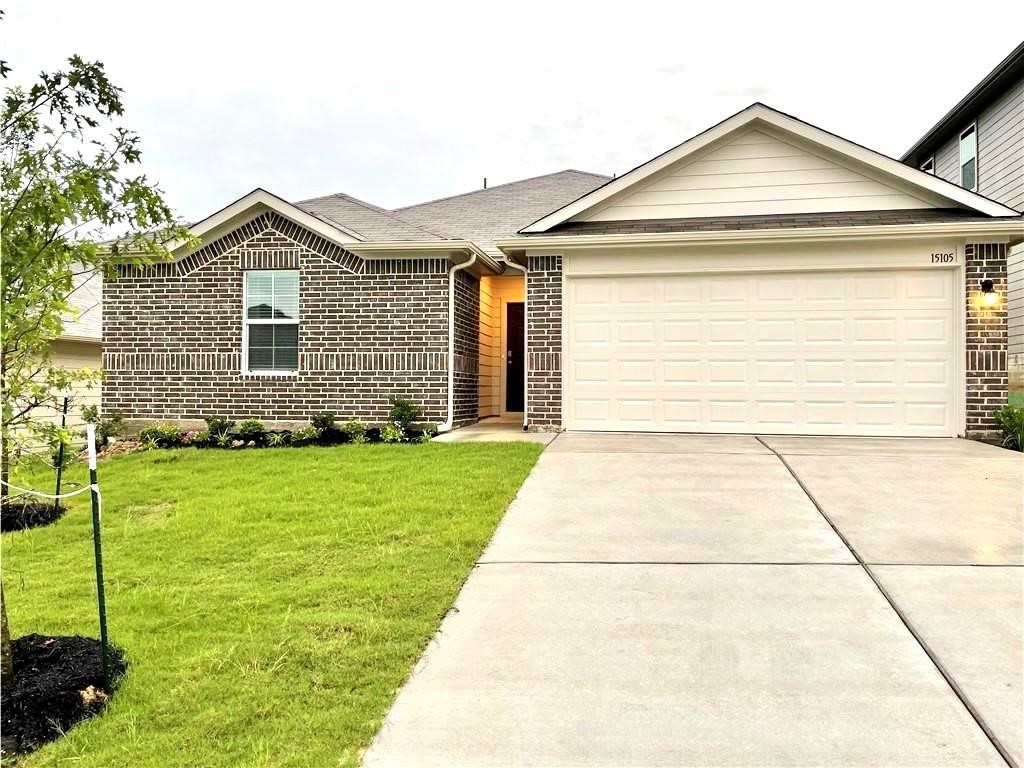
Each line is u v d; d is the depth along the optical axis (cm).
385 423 1100
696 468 773
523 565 476
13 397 332
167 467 855
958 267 998
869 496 644
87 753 269
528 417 1102
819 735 277
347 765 258
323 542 534
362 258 1114
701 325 1067
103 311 1163
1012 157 1372
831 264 1030
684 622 384
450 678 327
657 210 1124
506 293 1414
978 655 340
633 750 269
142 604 422
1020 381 1416
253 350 1143
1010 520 565
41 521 629
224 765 259
